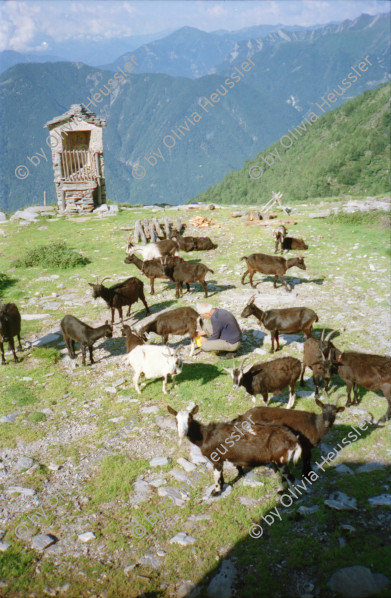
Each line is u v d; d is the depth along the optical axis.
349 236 21.66
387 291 14.43
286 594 4.88
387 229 22.52
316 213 26.48
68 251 19.33
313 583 4.98
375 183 108.75
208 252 20.14
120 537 5.80
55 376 10.16
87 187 28.42
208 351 10.37
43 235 24.28
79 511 6.27
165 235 22.62
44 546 5.70
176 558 5.46
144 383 9.69
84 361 10.57
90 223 26.58
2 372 10.42
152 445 7.63
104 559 5.51
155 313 13.52
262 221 24.42
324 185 111.50
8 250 21.56
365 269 16.73
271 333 10.53
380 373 7.73
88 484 6.78
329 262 17.80
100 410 8.73
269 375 7.98
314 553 5.36
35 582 5.24
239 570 5.23
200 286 15.81
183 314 10.36
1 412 8.72
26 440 7.86
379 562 5.12
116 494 6.53
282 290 14.84
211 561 5.37
